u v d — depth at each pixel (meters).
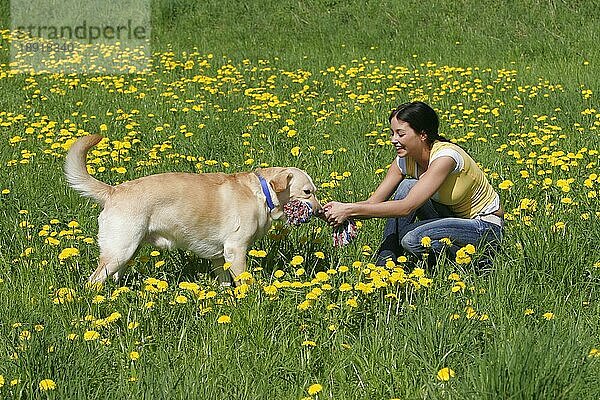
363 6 22.33
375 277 5.70
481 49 18.84
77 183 6.34
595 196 7.49
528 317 5.54
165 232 6.49
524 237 6.68
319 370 5.12
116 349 5.25
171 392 4.59
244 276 5.93
